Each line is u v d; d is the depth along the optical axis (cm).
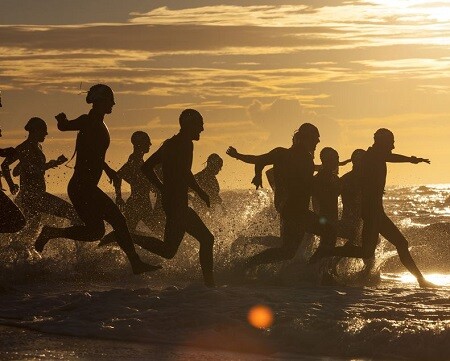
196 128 1142
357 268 1290
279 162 1216
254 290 1100
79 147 1109
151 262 1302
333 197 1303
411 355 743
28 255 1278
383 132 1240
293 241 1215
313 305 968
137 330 841
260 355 753
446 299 1020
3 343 796
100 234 1124
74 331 841
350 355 750
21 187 1341
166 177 1139
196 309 927
